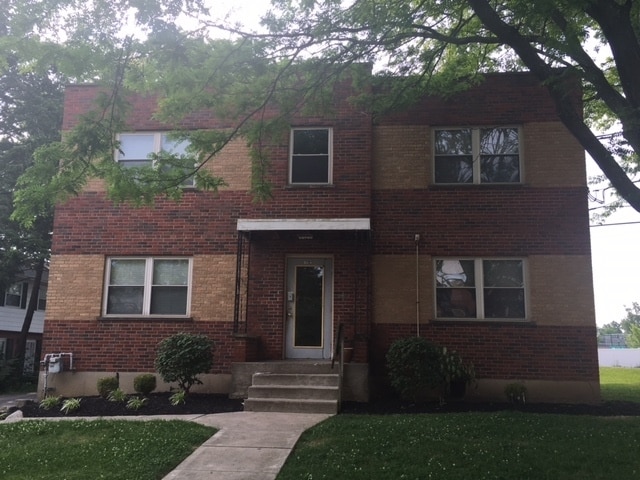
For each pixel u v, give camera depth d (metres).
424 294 11.92
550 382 11.43
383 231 12.23
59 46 7.76
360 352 11.34
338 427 8.19
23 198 7.95
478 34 10.38
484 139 12.47
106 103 8.24
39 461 6.88
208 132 9.31
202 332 12.18
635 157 9.26
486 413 9.22
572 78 8.84
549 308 11.67
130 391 12.05
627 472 6.32
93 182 12.85
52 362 12.05
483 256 11.99
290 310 12.24
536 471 6.35
